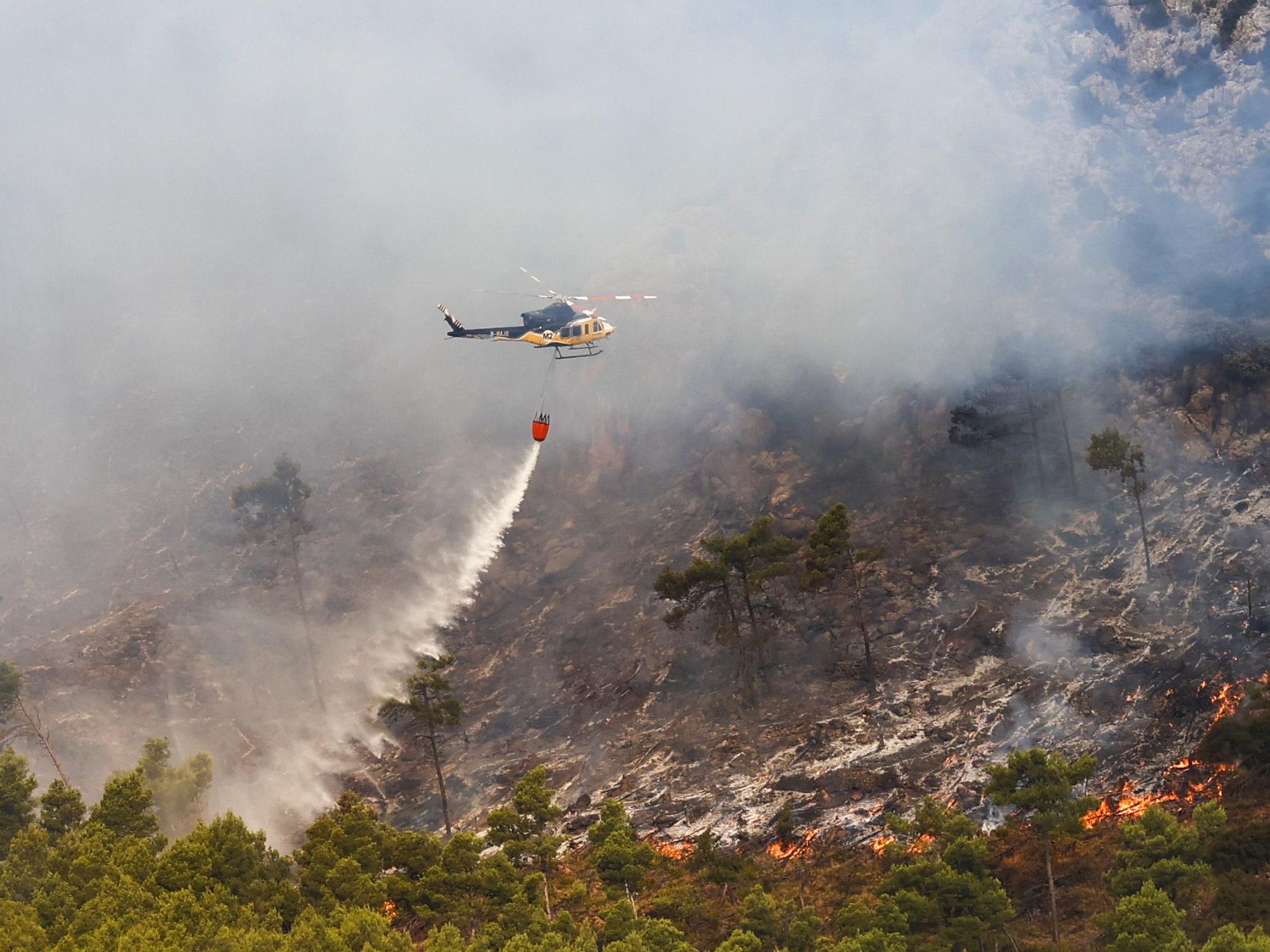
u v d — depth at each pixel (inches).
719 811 2965.1
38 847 2501.2
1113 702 2982.3
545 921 2206.0
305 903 2352.4
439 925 2363.4
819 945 2046.0
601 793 3211.1
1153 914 1989.4
